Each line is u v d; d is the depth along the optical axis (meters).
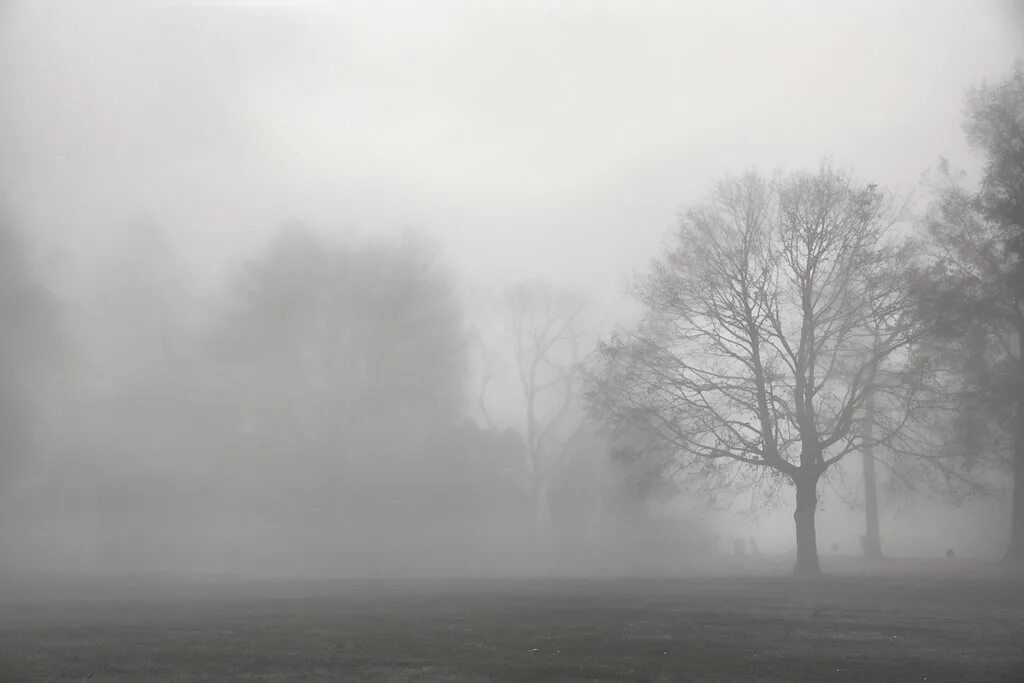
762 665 12.88
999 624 18.53
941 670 12.41
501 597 26.56
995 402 36.44
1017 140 36.81
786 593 27.14
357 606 23.83
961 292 36.00
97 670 12.63
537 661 13.30
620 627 17.92
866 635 16.59
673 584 32.62
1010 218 35.44
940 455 37.44
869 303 36.72
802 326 37.78
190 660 13.59
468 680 11.55
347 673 12.23
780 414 37.56
